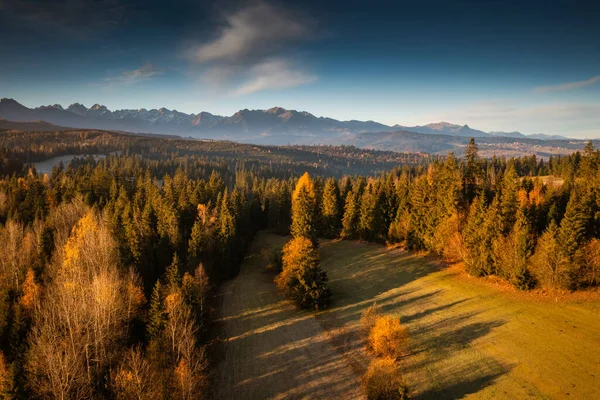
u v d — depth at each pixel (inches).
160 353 1519.4
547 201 2477.9
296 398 1493.6
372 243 3427.7
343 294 2411.4
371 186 3993.6
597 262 1910.7
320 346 1840.6
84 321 1660.9
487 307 1987.0
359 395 1453.0
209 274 2655.0
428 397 1384.1
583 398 1273.4
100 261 2279.8
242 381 1627.7
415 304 2143.2
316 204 4045.3
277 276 2549.2
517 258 2117.4
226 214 3065.9
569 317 1771.7
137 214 3065.9
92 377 1462.8
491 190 3063.5
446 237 2667.3
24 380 1406.3
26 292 2062.0
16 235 2706.7
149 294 2233.0
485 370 1488.7
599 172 2696.9
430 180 3250.5
